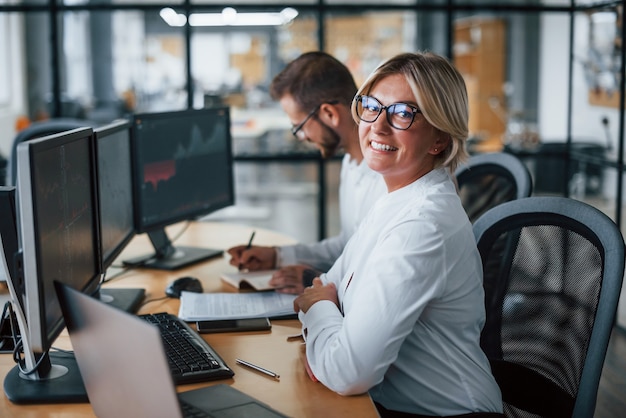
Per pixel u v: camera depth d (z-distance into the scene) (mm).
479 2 4312
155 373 1072
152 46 4473
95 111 4711
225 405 1370
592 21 4168
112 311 1121
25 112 5008
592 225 1671
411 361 1528
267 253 2383
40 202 1353
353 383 1428
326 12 4352
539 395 1700
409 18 4379
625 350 3762
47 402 1419
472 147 4770
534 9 4359
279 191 6344
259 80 4484
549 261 1737
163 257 2504
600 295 1567
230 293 2117
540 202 1814
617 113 3955
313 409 1396
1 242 1472
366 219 1737
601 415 3070
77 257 1591
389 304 1425
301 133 2309
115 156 2133
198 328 1824
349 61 4395
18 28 4891
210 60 4367
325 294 1657
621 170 3947
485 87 4988
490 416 1501
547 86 4668
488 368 1587
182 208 2568
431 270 1450
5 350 1677
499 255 1843
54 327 1410
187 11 4262
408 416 1551
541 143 4652
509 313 1792
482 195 2578
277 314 1929
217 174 2758
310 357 1543
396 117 1533
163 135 2449
